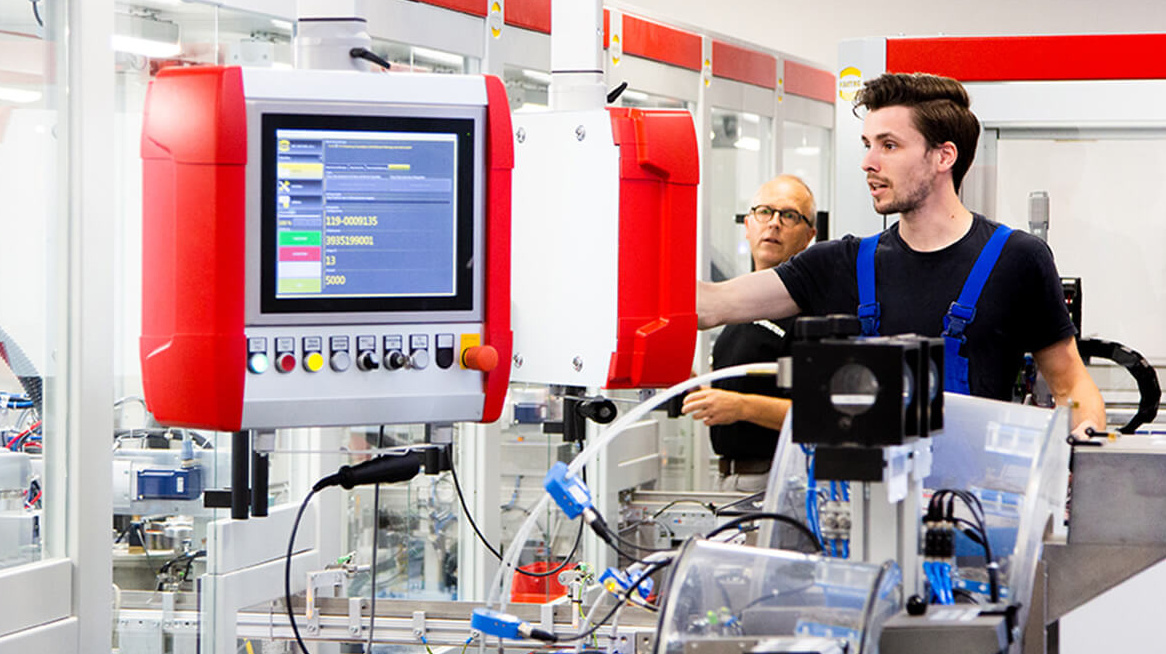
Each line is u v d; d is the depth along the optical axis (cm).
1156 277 358
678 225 267
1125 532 179
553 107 277
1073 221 361
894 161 255
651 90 453
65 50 258
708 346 491
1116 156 357
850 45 362
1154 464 179
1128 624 177
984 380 256
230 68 204
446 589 379
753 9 742
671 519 425
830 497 163
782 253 394
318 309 212
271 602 263
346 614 260
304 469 332
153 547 296
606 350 262
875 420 137
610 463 423
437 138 220
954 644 142
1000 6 714
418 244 220
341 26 227
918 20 725
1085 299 362
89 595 263
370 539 353
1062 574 178
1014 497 172
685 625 147
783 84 570
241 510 254
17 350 259
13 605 246
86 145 259
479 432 383
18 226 259
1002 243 256
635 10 441
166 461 297
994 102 355
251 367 208
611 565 423
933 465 178
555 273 270
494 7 373
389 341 219
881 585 141
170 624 300
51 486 261
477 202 224
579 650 204
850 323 145
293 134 209
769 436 379
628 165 260
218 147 202
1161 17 696
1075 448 184
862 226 363
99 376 263
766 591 145
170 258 207
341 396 215
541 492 405
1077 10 705
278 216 209
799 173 598
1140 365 339
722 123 512
